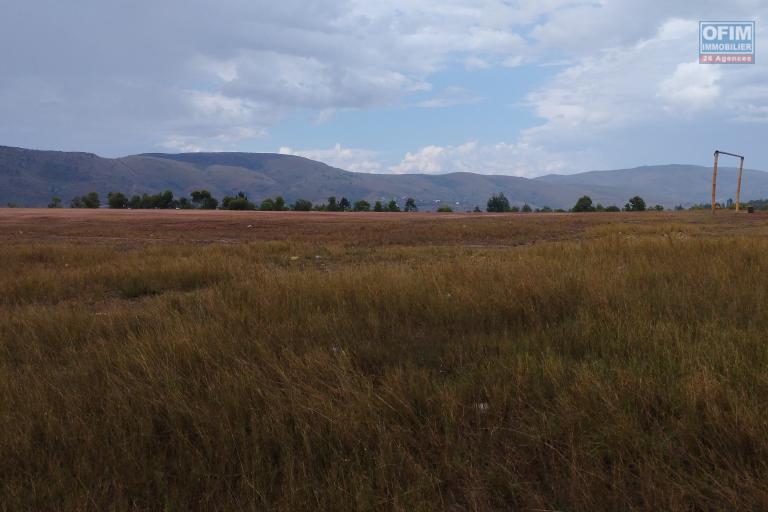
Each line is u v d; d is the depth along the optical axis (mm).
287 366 4352
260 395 3732
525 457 3045
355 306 6445
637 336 4684
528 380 3885
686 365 3945
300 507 2645
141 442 3279
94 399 3914
